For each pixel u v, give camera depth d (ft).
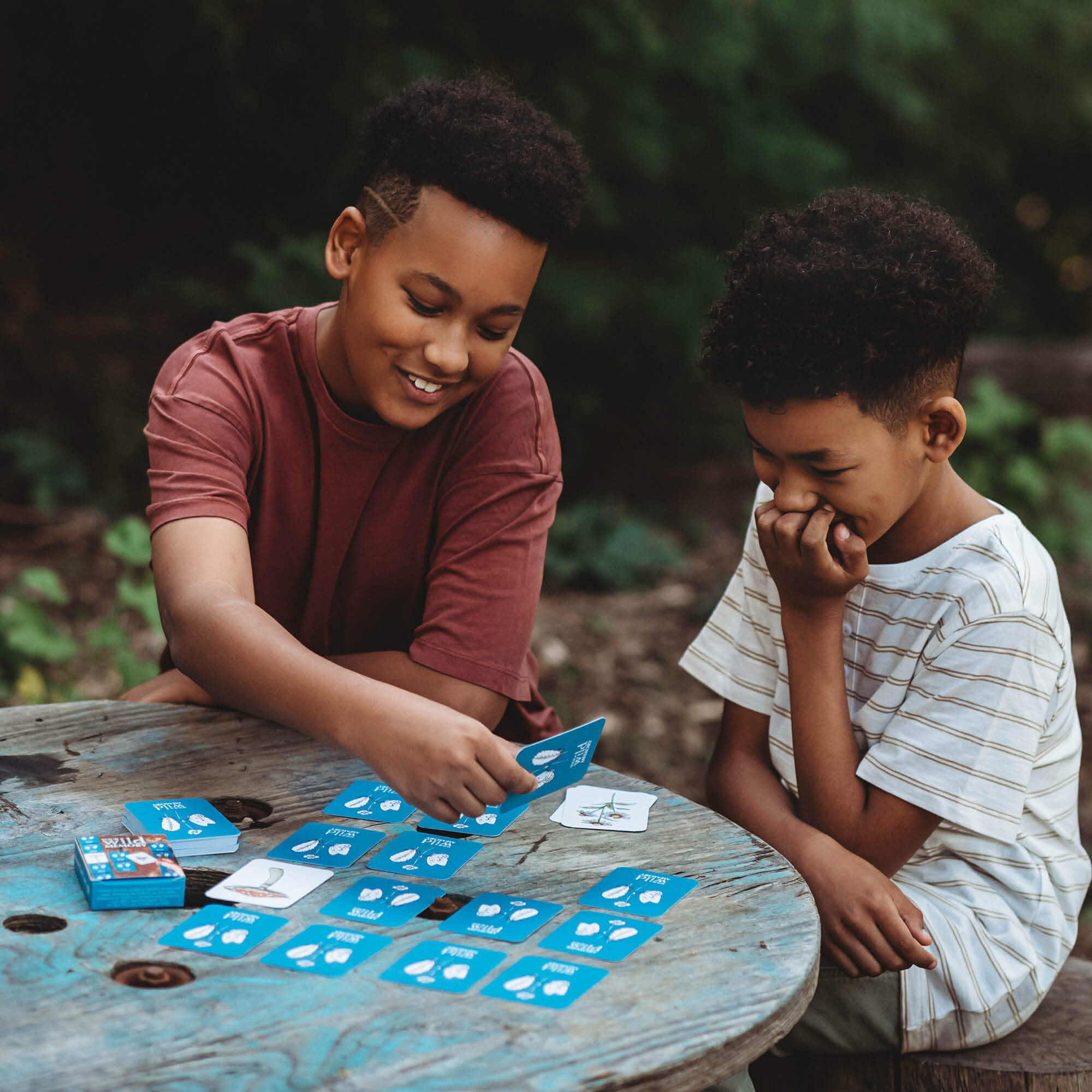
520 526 6.81
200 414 6.43
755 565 6.62
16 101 23.84
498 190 5.64
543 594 19.33
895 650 6.01
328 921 4.47
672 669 16.52
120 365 22.06
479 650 6.65
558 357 24.47
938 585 5.87
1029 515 22.43
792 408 5.41
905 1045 5.73
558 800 5.65
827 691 5.83
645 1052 3.66
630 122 24.54
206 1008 3.87
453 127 5.69
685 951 4.28
